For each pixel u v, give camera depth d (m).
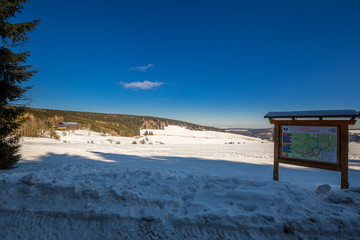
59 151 16.77
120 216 3.01
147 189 3.94
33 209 3.31
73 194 3.55
